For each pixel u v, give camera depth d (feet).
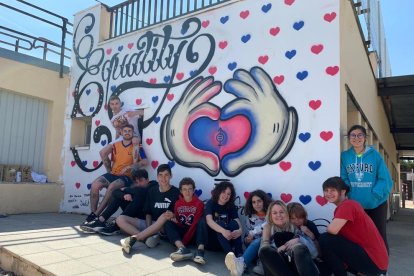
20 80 24.82
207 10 20.04
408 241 21.49
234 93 18.24
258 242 13.11
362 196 13.87
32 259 13.02
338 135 14.90
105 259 13.46
